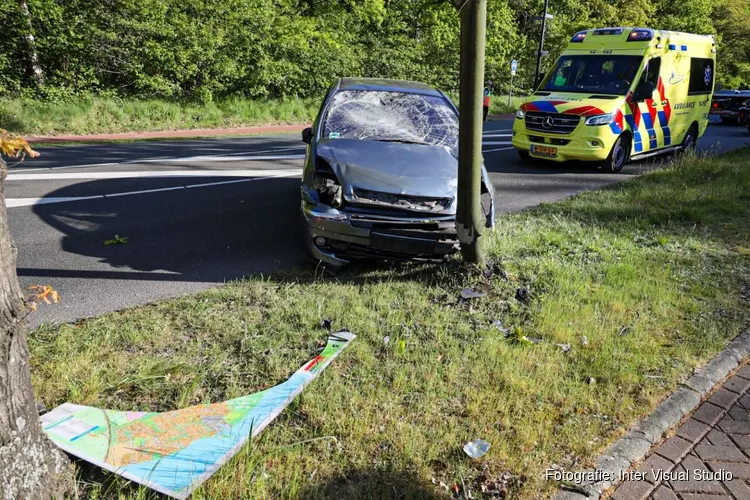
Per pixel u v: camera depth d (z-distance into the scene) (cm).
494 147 1552
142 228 699
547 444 331
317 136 643
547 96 1267
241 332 437
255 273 575
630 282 564
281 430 328
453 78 2862
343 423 334
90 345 402
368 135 651
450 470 307
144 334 427
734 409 387
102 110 1716
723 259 652
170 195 859
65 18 1761
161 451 299
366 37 2562
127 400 349
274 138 1658
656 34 1266
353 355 410
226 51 2020
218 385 370
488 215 628
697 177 1105
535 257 625
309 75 2273
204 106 1958
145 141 1490
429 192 556
